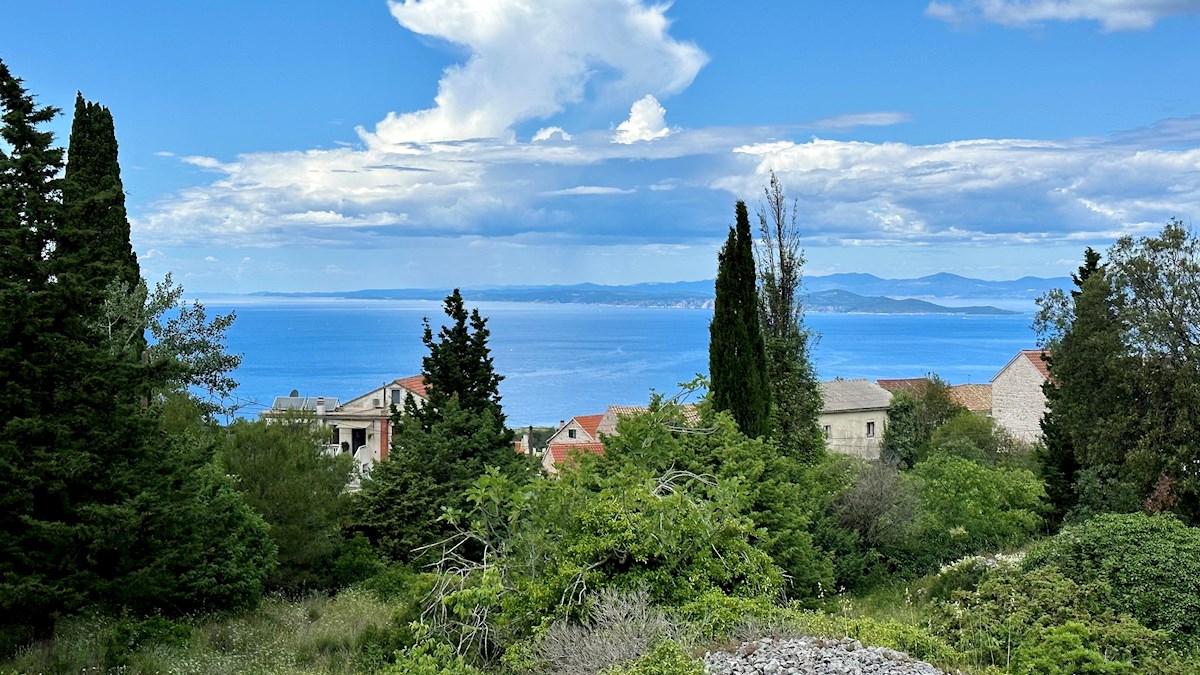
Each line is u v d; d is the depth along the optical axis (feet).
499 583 35.29
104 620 49.44
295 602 68.18
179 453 54.03
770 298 88.63
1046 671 31.04
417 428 84.07
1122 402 79.41
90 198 50.14
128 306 88.28
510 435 87.66
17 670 41.34
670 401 54.29
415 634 35.45
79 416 46.44
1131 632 34.50
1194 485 73.51
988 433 156.76
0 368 44.50
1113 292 81.10
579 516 35.70
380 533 80.18
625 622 30.40
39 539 44.65
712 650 28.22
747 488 40.34
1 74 48.08
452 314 90.12
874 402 198.90
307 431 78.79
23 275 46.78
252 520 64.34
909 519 77.92
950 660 29.58
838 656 26.55
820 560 63.26
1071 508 84.99
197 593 59.26
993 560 53.93
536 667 30.68
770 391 71.77
